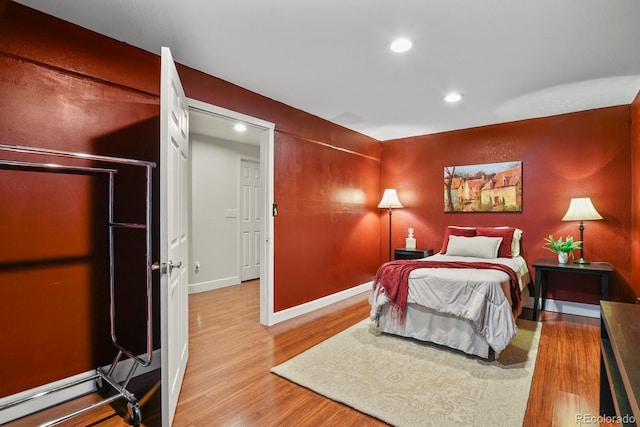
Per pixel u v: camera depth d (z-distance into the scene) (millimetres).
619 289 3537
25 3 1887
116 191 2332
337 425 1791
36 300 1994
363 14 1970
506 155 4230
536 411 1895
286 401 2016
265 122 3328
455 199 4609
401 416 1854
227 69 2736
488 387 2150
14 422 1859
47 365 2027
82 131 2162
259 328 3285
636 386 818
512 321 2496
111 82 2289
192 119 4074
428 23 2053
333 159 4289
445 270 2898
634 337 1146
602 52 2402
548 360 2543
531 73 2770
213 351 2730
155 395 2146
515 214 4172
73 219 2141
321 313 3797
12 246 1910
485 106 3611
